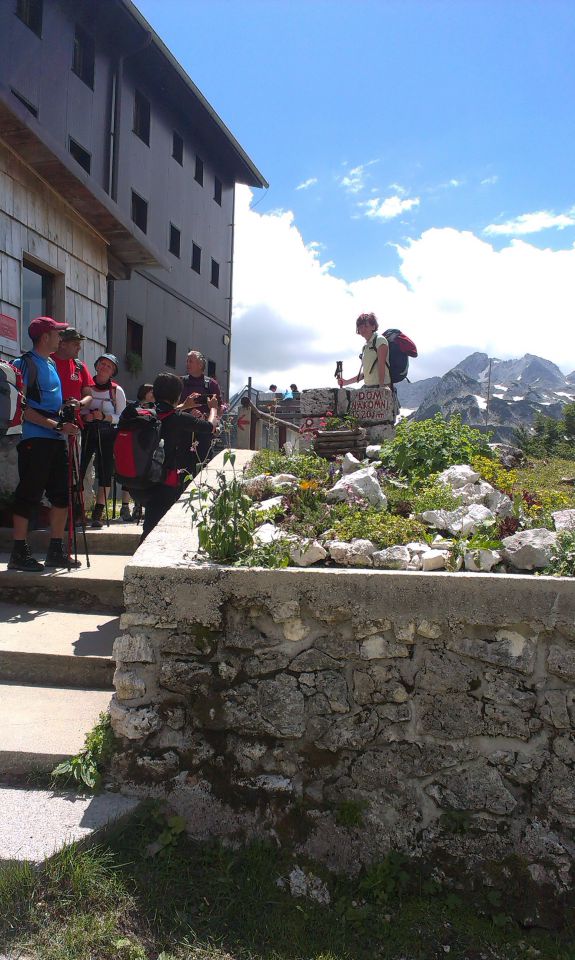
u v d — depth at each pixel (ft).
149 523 15.06
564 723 8.79
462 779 8.96
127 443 14.25
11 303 22.09
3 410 14.62
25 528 14.89
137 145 65.41
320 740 9.18
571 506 14.28
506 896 8.73
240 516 10.68
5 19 45.91
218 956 7.59
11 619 13.53
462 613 8.98
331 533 11.66
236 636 9.37
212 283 85.71
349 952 8.02
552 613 8.81
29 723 10.22
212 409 17.70
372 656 9.15
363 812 9.06
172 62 64.13
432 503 13.16
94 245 28.50
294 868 8.94
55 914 7.51
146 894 8.07
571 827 8.73
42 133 20.48
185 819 9.21
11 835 8.17
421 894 8.82
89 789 9.26
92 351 28.45
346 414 22.67
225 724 9.34
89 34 55.77
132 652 9.50
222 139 81.51
